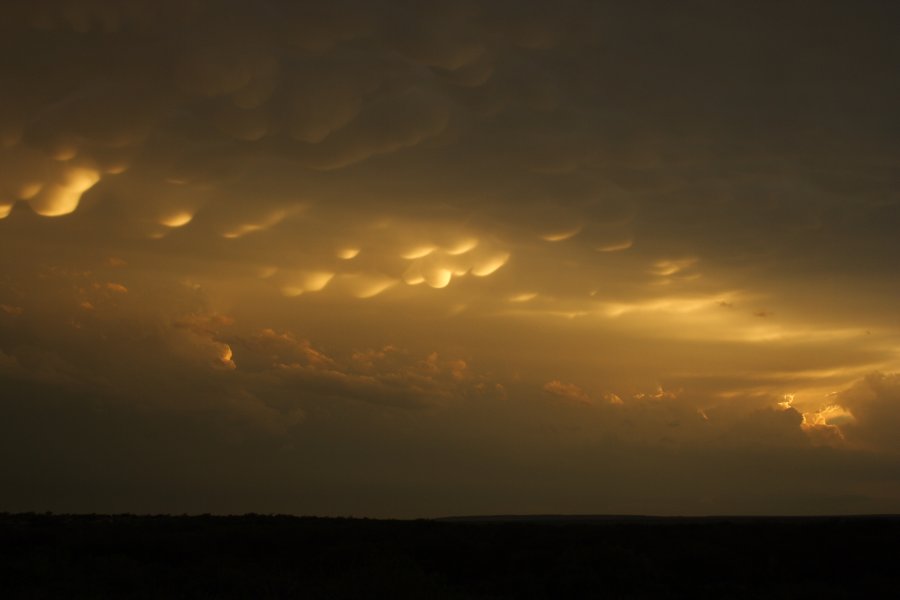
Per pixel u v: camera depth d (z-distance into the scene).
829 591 27.17
